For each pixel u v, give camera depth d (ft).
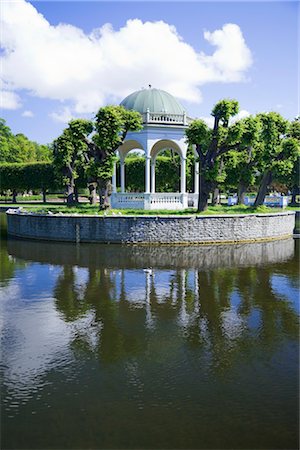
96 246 80.79
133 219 82.84
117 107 96.22
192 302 43.86
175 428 21.44
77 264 63.36
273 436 20.84
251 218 87.20
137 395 24.64
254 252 74.13
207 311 40.86
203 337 34.06
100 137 93.45
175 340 33.42
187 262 64.75
